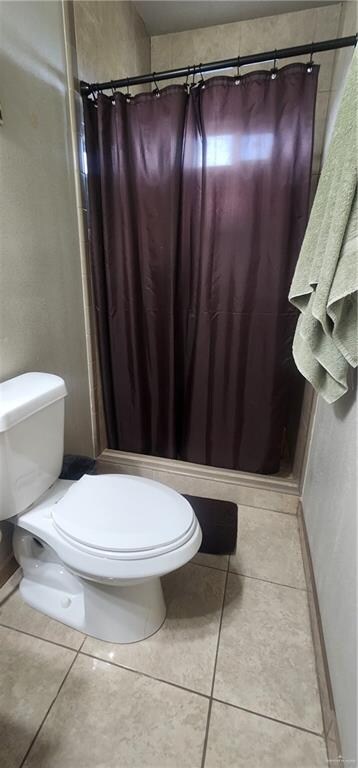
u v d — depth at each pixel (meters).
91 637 1.06
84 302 1.58
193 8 1.66
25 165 1.14
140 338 1.66
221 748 0.82
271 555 1.39
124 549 0.87
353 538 0.80
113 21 1.52
